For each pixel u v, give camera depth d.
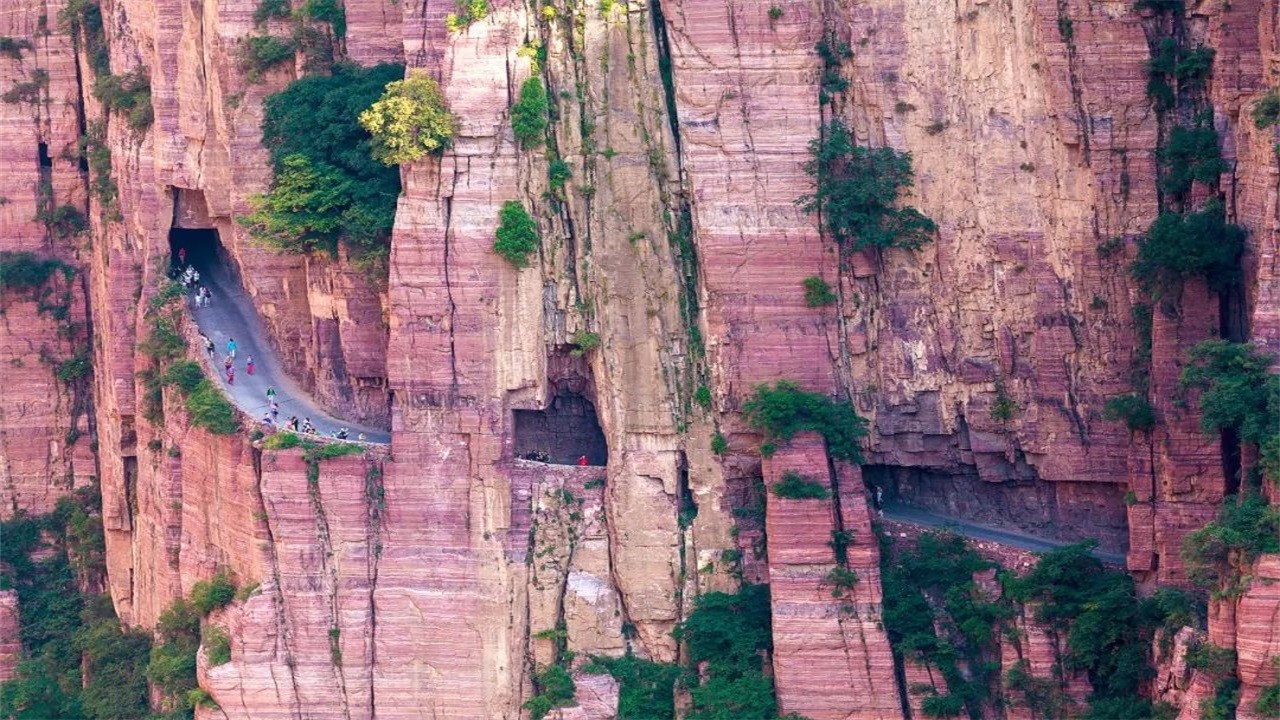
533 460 99.81
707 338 97.06
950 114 97.56
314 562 98.12
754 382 96.25
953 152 97.62
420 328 96.88
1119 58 95.38
